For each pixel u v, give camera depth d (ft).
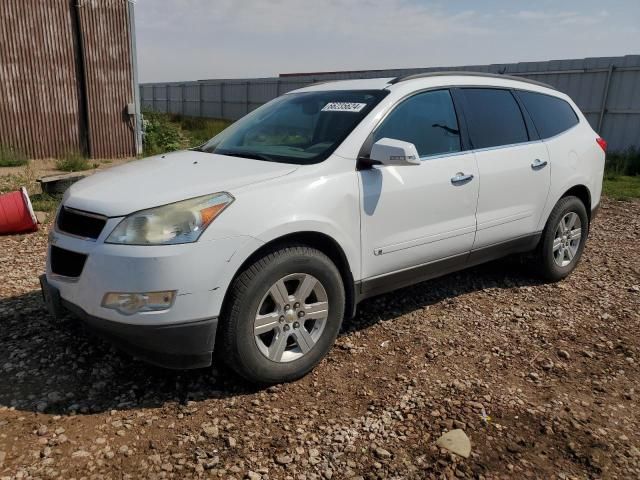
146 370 10.82
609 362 11.90
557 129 16.35
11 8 35.37
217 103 97.81
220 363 11.16
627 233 23.45
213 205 9.39
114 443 8.63
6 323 12.55
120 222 9.18
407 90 12.70
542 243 16.06
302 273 10.30
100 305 9.10
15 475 7.81
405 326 13.30
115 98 40.52
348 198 10.94
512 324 13.67
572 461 8.67
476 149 13.78
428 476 8.22
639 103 44.27
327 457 8.53
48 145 38.52
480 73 14.97
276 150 12.07
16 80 36.45
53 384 10.21
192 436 8.89
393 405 9.95
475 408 9.91
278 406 9.84
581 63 47.32
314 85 14.94
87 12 37.99
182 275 8.94
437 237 12.82
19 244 18.81
